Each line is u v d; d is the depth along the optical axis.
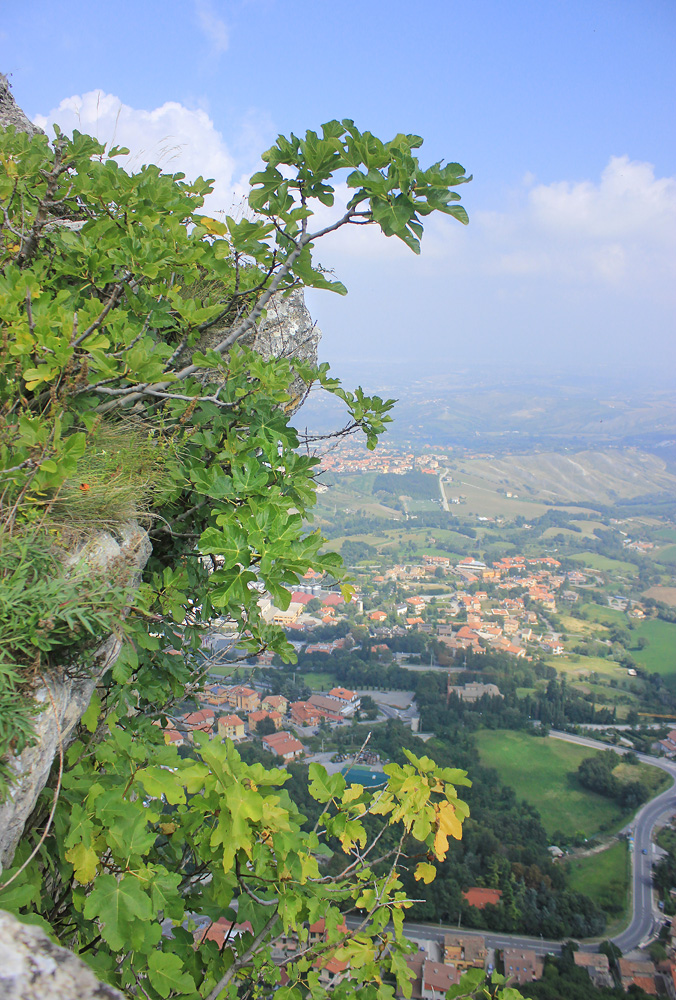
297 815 2.49
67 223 4.45
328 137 2.81
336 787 2.92
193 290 4.37
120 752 2.31
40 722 1.75
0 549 1.89
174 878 2.03
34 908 2.11
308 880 2.49
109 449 2.80
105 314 2.51
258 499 2.86
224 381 3.32
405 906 2.87
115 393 2.71
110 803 2.02
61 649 1.97
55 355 2.39
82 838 1.93
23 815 1.73
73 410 2.70
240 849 2.38
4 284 2.64
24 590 1.83
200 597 3.40
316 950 2.81
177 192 3.93
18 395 2.62
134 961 2.07
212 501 3.23
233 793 2.07
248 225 3.03
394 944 2.84
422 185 2.79
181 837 2.46
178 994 2.14
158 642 2.84
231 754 2.27
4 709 1.61
